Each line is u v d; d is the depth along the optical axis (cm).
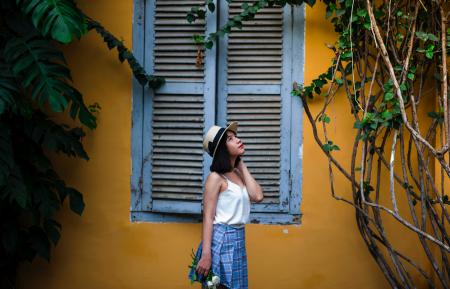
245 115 392
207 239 320
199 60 389
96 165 399
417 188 386
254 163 391
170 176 394
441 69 365
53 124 369
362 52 371
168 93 393
